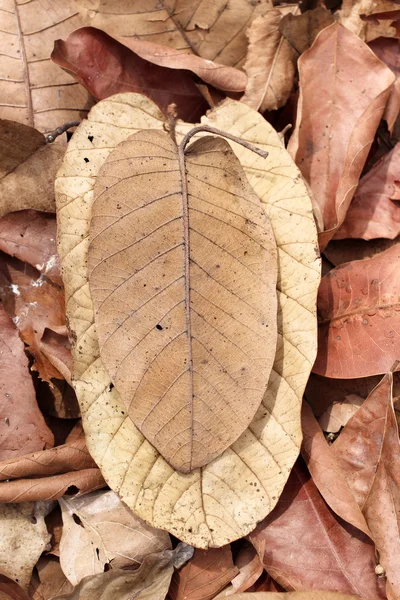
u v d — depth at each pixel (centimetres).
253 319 55
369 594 58
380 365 59
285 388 56
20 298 61
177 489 56
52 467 58
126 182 55
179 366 55
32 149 61
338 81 62
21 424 59
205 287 55
